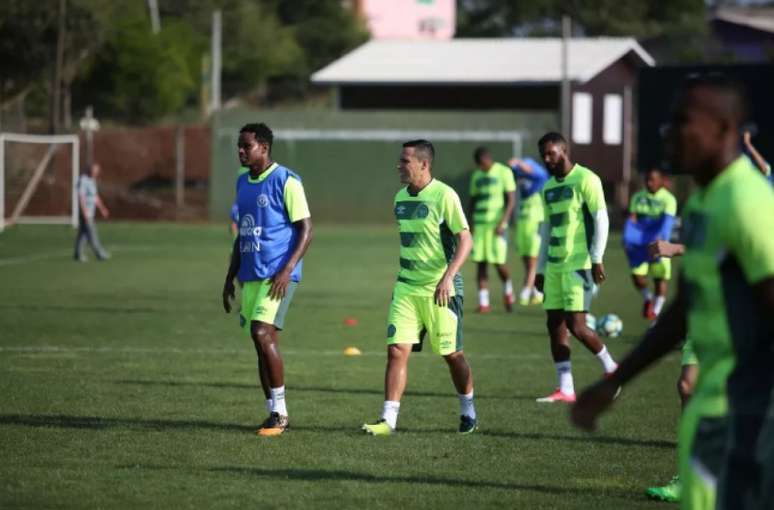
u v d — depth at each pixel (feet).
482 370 130.00
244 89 609.42
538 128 424.05
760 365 44.06
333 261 284.41
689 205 46.26
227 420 99.40
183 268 261.03
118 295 205.98
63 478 78.48
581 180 109.09
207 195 449.89
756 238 42.78
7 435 92.38
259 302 93.71
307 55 649.61
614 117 489.67
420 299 93.25
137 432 94.02
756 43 636.89
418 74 488.85
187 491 75.20
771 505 43.73
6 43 472.44
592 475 80.69
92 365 129.29
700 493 44.29
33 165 429.79
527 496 74.79
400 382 94.48
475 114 428.15
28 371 124.67
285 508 71.26
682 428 45.80
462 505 72.43
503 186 188.24
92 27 478.59
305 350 143.74
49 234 366.02
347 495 74.59
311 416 101.40
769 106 331.16
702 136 44.14
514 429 96.73
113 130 458.91
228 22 594.24
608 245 352.49
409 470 81.82
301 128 437.17
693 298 45.50
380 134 433.07
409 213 92.79
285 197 92.99
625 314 188.65
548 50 497.05
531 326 170.91
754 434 43.73
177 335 155.33
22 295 204.23
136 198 440.04
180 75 522.06
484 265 190.39
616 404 108.68
